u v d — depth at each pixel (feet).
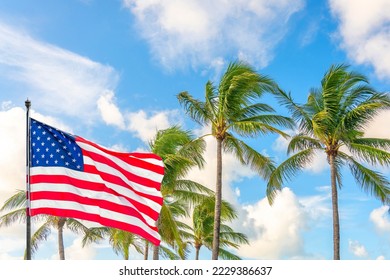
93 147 41.68
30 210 39.11
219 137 86.74
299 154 87.56
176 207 119.96
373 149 82.33
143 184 42.27
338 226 83.10
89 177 40.70
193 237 130.00
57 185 39.78
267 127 82.28
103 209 40.32
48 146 40.63
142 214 41.52
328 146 85.92
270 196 87.97
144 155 42.91
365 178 85.71
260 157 86.94
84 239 115.24
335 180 85.15
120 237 109.70
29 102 41.32
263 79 81.56
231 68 85.15
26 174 40.01
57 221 113.80
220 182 85.76
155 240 41.19
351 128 84.07
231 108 84.74
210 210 107.24
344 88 83.71
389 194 84.07
